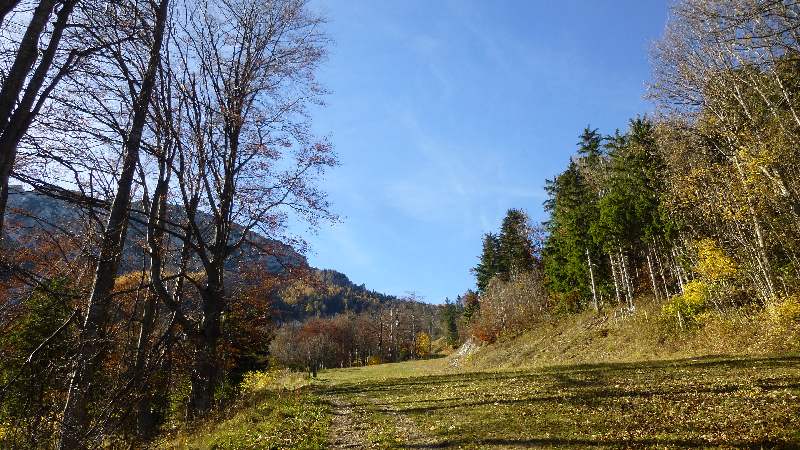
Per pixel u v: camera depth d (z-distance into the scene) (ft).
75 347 26.45
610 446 28.66
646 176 111.96
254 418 48.08
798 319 70.23
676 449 26.78
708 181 85.87
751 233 84.99
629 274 135.64
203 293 51.31
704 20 66.13
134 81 34.60
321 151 58.18
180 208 52.60
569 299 153.38
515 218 213.46
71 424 24.29
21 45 20.67
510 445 31.63
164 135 46.16
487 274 239.71
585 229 141.79
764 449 24.90
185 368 43.57
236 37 59.21
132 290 32.76
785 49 61.72
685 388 43.50
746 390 39.11
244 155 55.52
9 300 26.94
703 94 85.61
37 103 21.43
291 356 343.05
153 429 48.01
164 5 36.50
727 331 83.20
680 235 101.04
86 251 34.30
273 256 59.47
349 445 37.17
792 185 73.67
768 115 80.07
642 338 103.60
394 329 393.91
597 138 174.91
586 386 51.37
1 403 23.85
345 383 91.76
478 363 152.05
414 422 43.47
